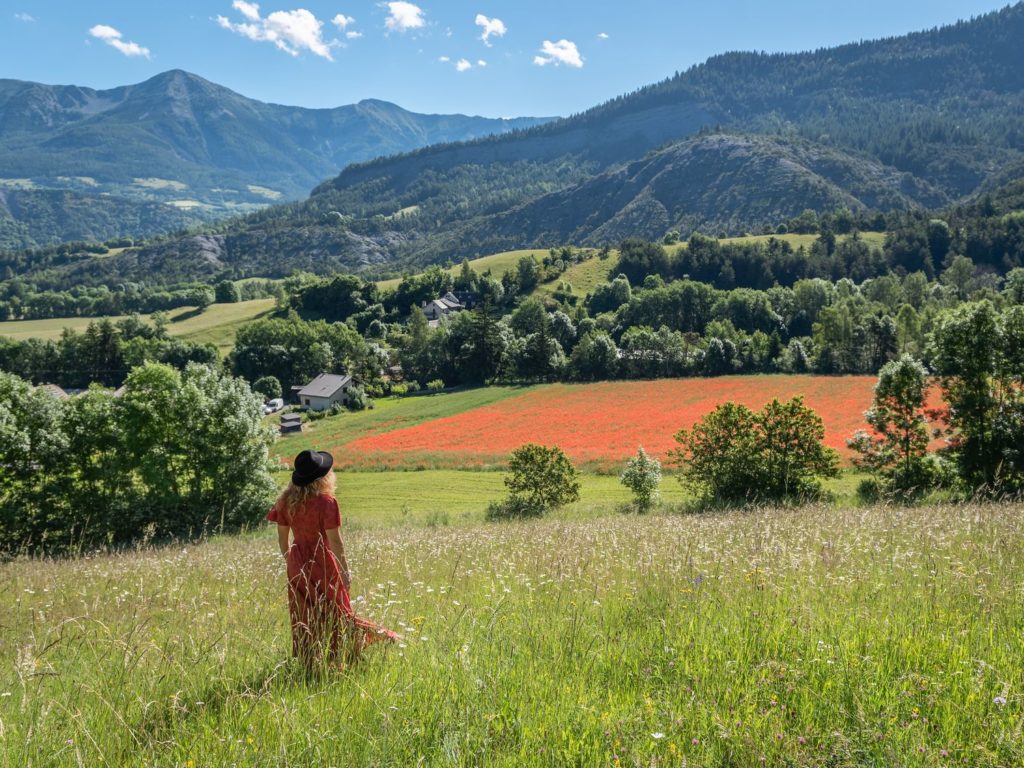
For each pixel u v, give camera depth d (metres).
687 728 3.05
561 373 108.69
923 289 147.00
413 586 7.01
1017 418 25.39
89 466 30.39
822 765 2.71
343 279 193.25
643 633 4.56
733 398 83.62
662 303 147.00
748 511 17.67
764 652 3.96
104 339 136.25
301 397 115.94
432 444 70.69
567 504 35.44
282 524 4.45
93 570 10.34
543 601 5.80
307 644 4.02
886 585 5.49
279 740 2.98
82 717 3.18
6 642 5.02
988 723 2.95
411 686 3.50
